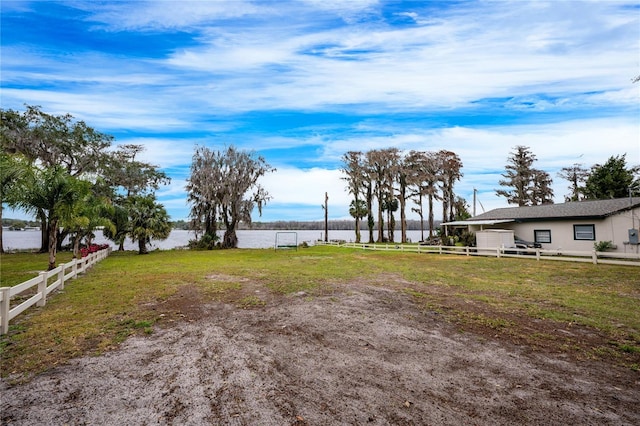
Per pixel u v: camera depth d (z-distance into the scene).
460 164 39.00
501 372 3.99
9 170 12.77
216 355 4.59
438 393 3.47
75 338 5.35
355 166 39.38
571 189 44.03
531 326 5.90
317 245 38.88
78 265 15.88
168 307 7.58
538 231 20.62
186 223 38.84
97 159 28.33
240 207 34.97
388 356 4.53
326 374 3.96
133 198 29.64
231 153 34.22
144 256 24.69
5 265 17.30
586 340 5.13
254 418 3.00
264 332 5.66
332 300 8.19
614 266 13.73
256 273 13.55
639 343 4.96
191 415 3.05
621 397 3.37
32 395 3.45
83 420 2.98
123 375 3.94
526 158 45.03
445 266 15.23
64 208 13.57
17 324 6.20
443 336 5.38
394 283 10.73
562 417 3.00
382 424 2.90
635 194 27.47
